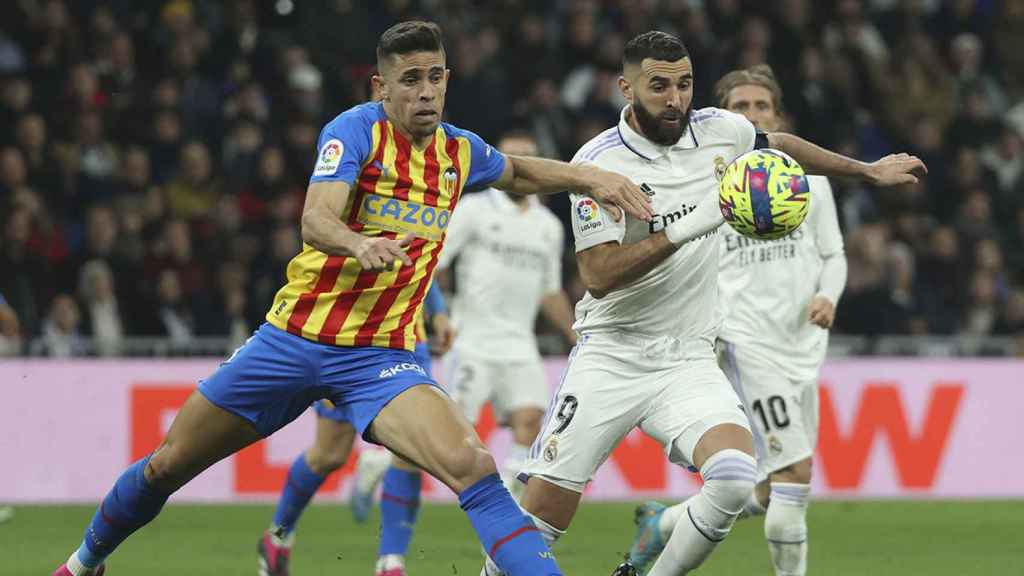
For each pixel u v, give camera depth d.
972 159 35.56
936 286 33.28
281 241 30.20
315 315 12.18
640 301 13.56
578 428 13.64
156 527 23.14
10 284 29.06
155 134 32.88
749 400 16.45
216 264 30.48
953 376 28.12
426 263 12.43
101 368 27.12
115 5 35.50
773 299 16.58
